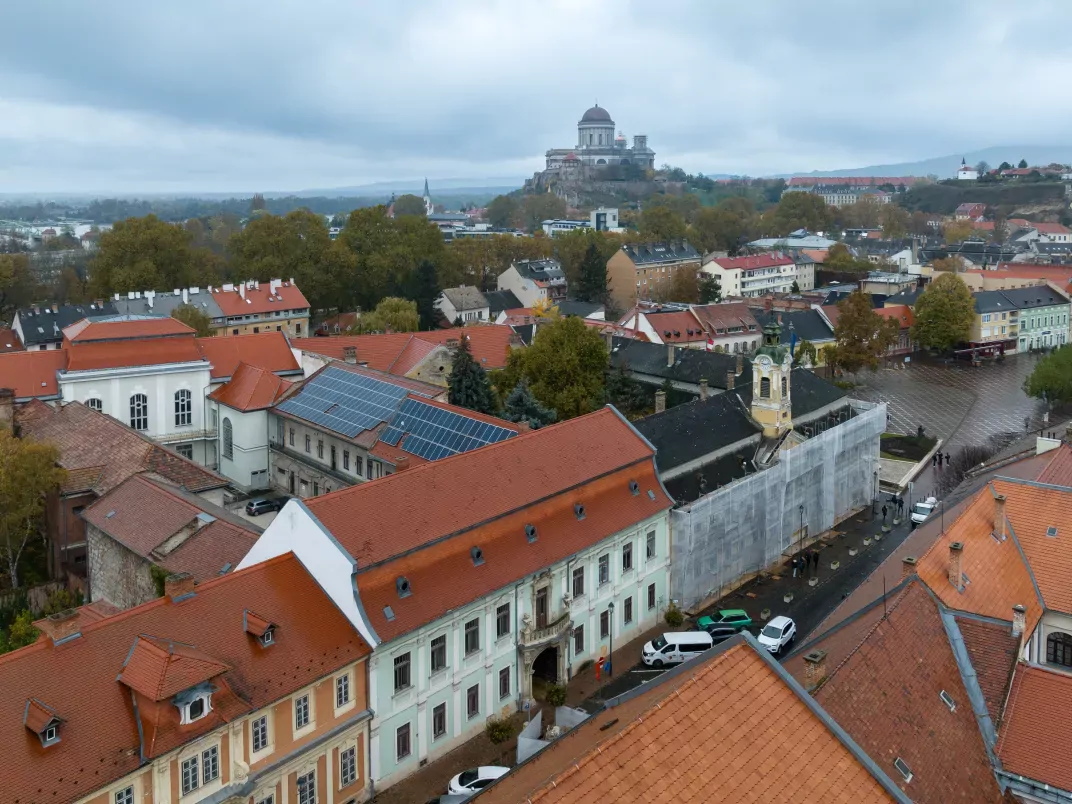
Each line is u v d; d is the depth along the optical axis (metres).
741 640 32.53
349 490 56.59
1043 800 38.94
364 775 53.00
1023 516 56.72
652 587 75.44
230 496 90.19
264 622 49.00
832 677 38.06
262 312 175.25
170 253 182.50
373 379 100.69
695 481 81.81
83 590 76.31
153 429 108.69
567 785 25.53
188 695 43.88
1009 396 159.62
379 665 52.94
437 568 57.19
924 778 36.59
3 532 74.56
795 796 28.14
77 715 42.16
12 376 103.31
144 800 42.75
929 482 114.25
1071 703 40.97
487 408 106.31
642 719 27.95
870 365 159.00
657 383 131.62
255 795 47.03
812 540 96.12
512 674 62.69
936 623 45.38
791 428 92.69
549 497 65.31
